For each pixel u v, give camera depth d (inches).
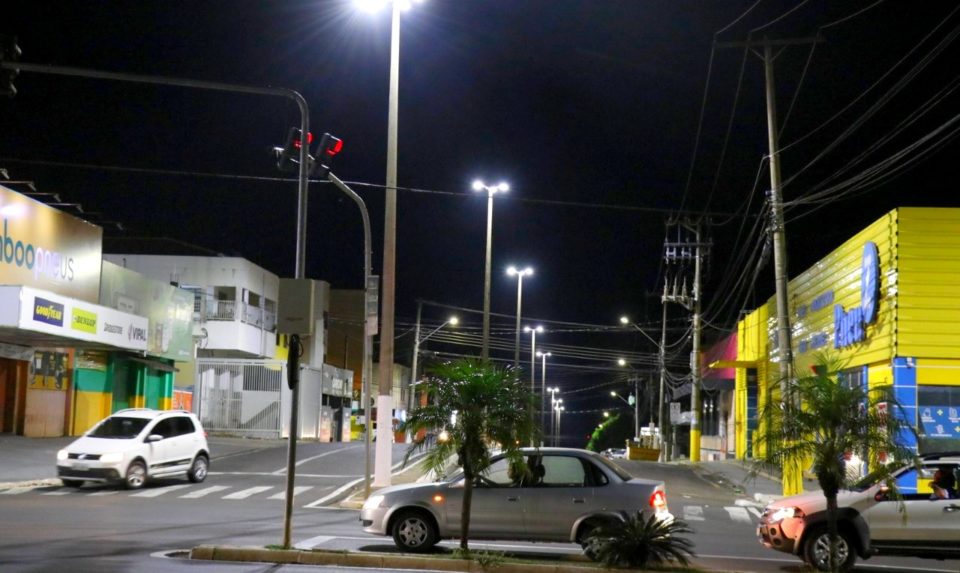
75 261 1294.3
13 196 1142.3
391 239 903.1
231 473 1125.1
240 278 1977.1
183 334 1697.8
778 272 956.6
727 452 1996.8
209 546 492.7
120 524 631.2
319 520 701.3
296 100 557.6
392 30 915.4
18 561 456.4
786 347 936.9
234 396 1892.2
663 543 471.2
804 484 1058.1
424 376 580.4
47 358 1322.6
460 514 522.6
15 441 1195.3
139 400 1572.3
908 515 514.9
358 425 2677.2
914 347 943.0
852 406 451.5
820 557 514.3
